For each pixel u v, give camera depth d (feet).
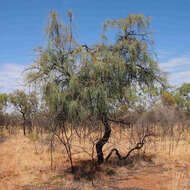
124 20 27.22
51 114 25.73
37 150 42.27
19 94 60.70
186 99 54.80
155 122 40.47
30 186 24.06
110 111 25.68
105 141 29.84
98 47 26.14
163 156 34.88
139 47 27.32
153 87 28.60
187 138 49.08
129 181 24.47
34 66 26.05
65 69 25.12
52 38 26.35
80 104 23.43
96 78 24.75
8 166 32.45
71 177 26.58
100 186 22.90
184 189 20.85
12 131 73.61
